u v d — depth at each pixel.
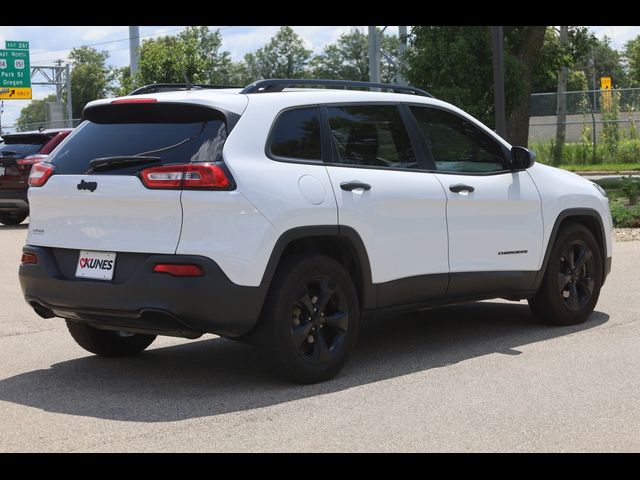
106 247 5.53
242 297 5.39
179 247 5.33
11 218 19.22
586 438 4.68
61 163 5.84
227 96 5.68
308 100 6.00
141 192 5.40
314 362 5.77
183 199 5.32
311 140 5.91
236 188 5.38
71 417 5.16
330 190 5.83
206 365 6.45
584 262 7.64
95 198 5.56
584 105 34.06
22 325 8.07
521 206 7.11
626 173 28.70
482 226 6.82
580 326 7.58
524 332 7.38
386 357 6.58
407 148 6.50
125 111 5.85
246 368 6.33
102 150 5.74
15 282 10.74
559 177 7.59
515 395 5.46
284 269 5.60
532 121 39.03
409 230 6.30
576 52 22.97
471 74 20.38
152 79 30.80
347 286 5.91
